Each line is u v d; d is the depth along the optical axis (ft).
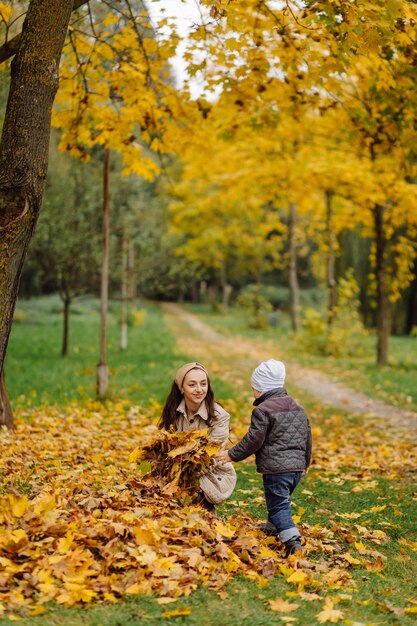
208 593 11.37
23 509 13.24
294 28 21.24
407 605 11.97
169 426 15.16
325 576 12.90
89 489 16.51
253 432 14.28
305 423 14.80
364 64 24.14
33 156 13.92
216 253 133.49
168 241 81.46
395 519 18.19
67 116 25.68
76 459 22.13
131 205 56.44
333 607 11.46
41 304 113.09
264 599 11.49
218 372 54.03
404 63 22.44
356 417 37.29
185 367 15.08
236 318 151.53
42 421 29.45
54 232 51.88
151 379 45.42
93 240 52.95
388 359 65.72
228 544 13.75
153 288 83.92
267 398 14.83
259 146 48.93
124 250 57.77
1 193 13.82
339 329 73.97
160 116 25.99
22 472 19.12
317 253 89.40
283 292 179.63
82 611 10.36
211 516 14.37
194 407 15.15
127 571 11.72
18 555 11.76
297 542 14.01
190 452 14.43
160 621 10.19
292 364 64.39
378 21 16.75
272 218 115.34
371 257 63.82
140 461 15.28
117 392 38.91
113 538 12.62
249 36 22.40
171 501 14.56
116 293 132.16
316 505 19.42
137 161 26.58
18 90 13.88
